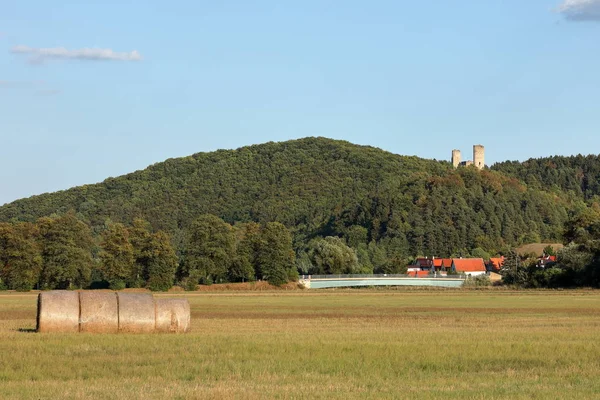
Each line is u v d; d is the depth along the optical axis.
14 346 55.03
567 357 51.47
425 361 49.78
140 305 65.56
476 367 48.22
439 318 93.19
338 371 46.44
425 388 40.75
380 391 39.88
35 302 133.88
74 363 48.41
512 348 55.69
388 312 107.88
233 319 91.50
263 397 37.88
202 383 42.28
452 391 39.75
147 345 56.25
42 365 47.84
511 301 141.88
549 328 75.25
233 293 196.62
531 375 45.34
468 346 56.78
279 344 57.62
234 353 52.97
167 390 39.62
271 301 146.12
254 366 47.84
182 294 186.38
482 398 37.78
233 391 39.38
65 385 41.50
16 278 198.25
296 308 119.69
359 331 71.31
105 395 38.44
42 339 59.16
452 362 49.47
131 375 44.81
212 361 49.50
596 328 75.06
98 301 64.75
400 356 51.75
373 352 53.44
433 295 178.50
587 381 43.09
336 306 126.06
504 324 81.88
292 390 39.84
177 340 59.88
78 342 57.53
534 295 169.88
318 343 58.47
